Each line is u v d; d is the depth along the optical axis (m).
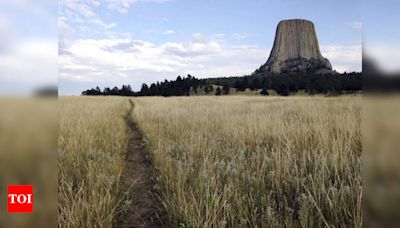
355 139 4.87
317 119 7.29
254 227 2.79
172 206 3.37
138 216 3.45
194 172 4.35
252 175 3.92
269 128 6.95
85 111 12.88
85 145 5.77
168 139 7.17
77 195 3.21
